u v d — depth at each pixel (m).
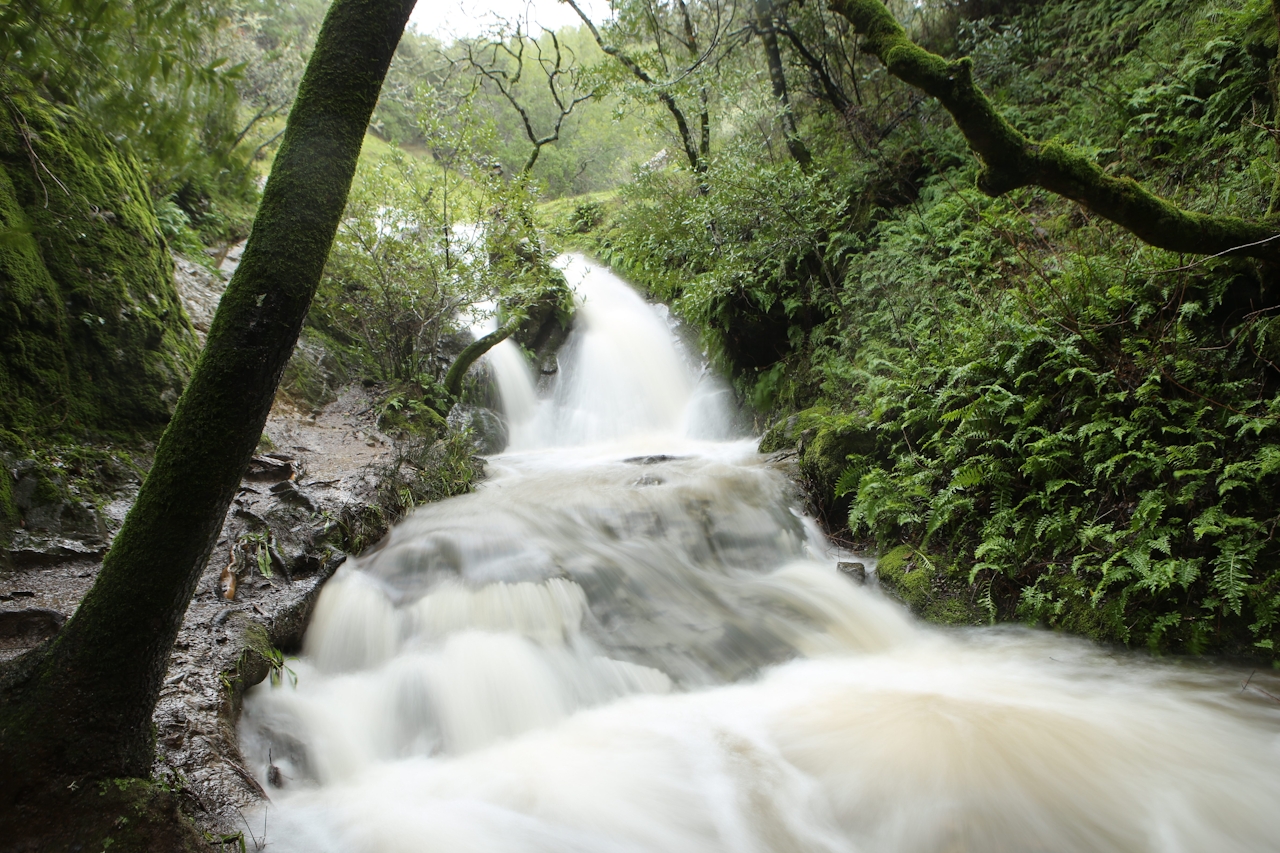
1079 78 8.51
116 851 2.22
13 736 2.19
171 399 5.93
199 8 2.36
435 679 4.33
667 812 3.34
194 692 3.35
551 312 12.82
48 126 5.63
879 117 9.89
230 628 3.97
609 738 4.02
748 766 3.71
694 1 11.05
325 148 2.34
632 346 12.62
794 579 5.97
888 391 6.85
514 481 8.08
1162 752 3.60
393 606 4.89
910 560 5.81
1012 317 5.90
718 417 11.16
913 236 8.24
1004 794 3.32
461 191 9.16
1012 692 4.32
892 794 3.39
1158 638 4.46
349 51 2.39
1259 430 4.30
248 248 2.29
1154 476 4.69
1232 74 6.29
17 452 4.57
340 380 8.98
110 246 5.84
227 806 2.77
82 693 2.28
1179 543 4.55
